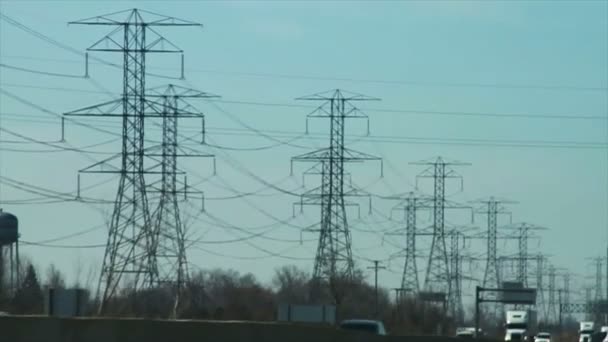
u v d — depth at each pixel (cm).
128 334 13025
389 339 18750
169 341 13475
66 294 15900
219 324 14188
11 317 12256
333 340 16662
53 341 12438
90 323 12750
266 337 15050
